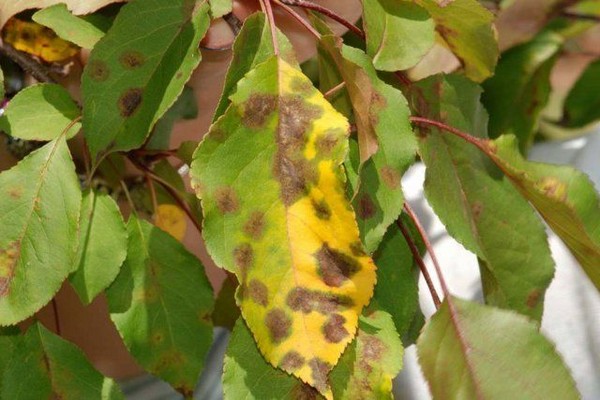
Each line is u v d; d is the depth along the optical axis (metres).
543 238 0.39
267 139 0.33
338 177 0.33
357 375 0.34
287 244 0.33
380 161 0.34
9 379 0.37
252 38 0.34
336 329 0.33
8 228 0.35
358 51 0.35
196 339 0.38
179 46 0.35
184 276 0.38
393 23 0.36
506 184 0.39
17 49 0.39
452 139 0.38
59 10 0.36
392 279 0.37
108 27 0.37
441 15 0.37
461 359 0.36
